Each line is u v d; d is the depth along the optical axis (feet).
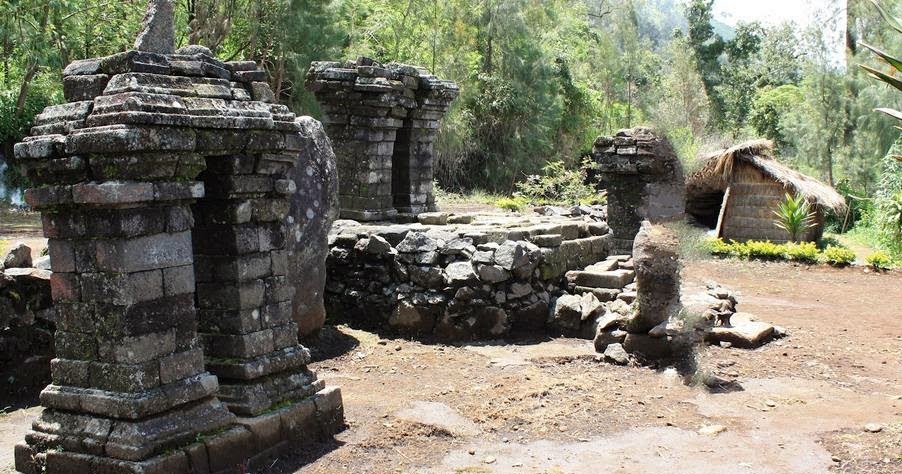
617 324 24.38
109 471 12.89
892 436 17.13
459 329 26.66
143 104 13.15
